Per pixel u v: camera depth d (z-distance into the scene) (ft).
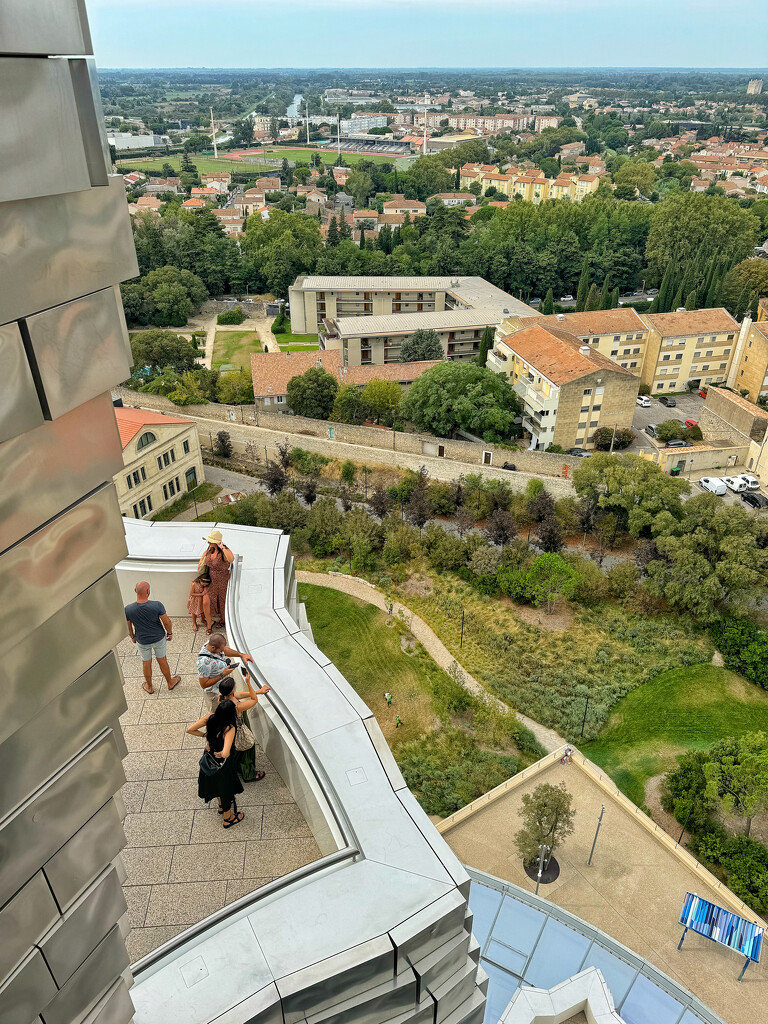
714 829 95.76
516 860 90.27
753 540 137.49
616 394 203.41
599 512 166.30
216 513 172.14
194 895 22.95
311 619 139.13
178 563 36.47
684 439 219.00
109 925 12.71
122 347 10.96
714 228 335.88
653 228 349.20
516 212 378.12
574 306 327.26
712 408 219.20
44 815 10.87
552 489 178.91
